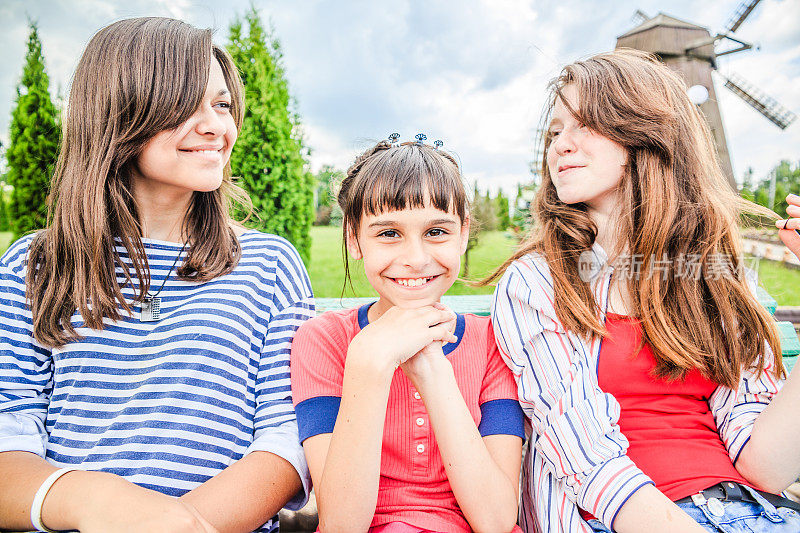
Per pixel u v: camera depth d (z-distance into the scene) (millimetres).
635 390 1285
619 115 1282
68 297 1158
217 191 1292
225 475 1028
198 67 1121
